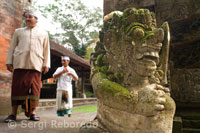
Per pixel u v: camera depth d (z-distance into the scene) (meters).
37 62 2.77
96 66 1.96
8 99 3.71
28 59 2.72
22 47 2.74
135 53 1.58
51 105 7.61
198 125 2.22
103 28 2.15
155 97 1.44
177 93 2.63
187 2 2.71
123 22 1.67
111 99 1.57
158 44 1.56
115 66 1.74
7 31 3.82
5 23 3.79
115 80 1.71
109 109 1.63
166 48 1.68
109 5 3.29
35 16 2.86
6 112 3.64
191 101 2.56
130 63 1.63
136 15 1.61
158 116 1.43
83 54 23.50
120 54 1.69
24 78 2.69
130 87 1.61
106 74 1.80
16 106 2.73
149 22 1.61
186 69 2.64
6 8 3.83
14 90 2.70
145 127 1.45
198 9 2.64
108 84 1.62
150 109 1.42
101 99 1.66
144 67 1.55
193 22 2.70
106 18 2.10
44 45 2.96
